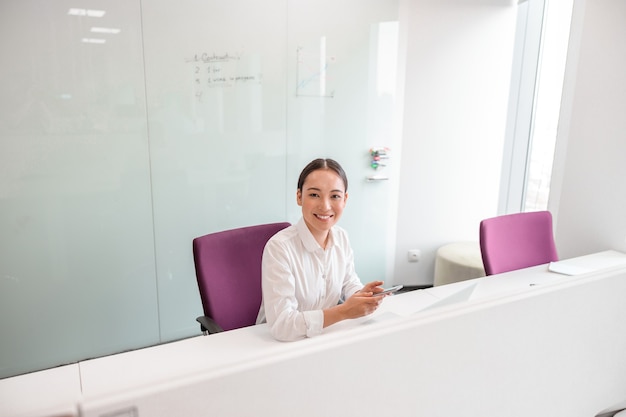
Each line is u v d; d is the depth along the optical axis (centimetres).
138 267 257
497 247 186
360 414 68
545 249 200
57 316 243
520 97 332
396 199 327
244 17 254
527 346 83
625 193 185
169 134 249
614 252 190
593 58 194
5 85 209
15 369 238
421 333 70
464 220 343
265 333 114
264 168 279
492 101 326
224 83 257
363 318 121
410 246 340
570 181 212
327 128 293
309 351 61
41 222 229
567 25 284
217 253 159
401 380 70
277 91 272
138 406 51
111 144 236
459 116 324
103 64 226
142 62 234
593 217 201
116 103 233
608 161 191
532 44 321
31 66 212
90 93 226
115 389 51
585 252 207
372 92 300
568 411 96
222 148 265
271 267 124
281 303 117
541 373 88
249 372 58
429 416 75
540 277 162
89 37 220
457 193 337
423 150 324
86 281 246
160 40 236
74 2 213
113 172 240
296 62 273
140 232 253
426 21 303
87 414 48
